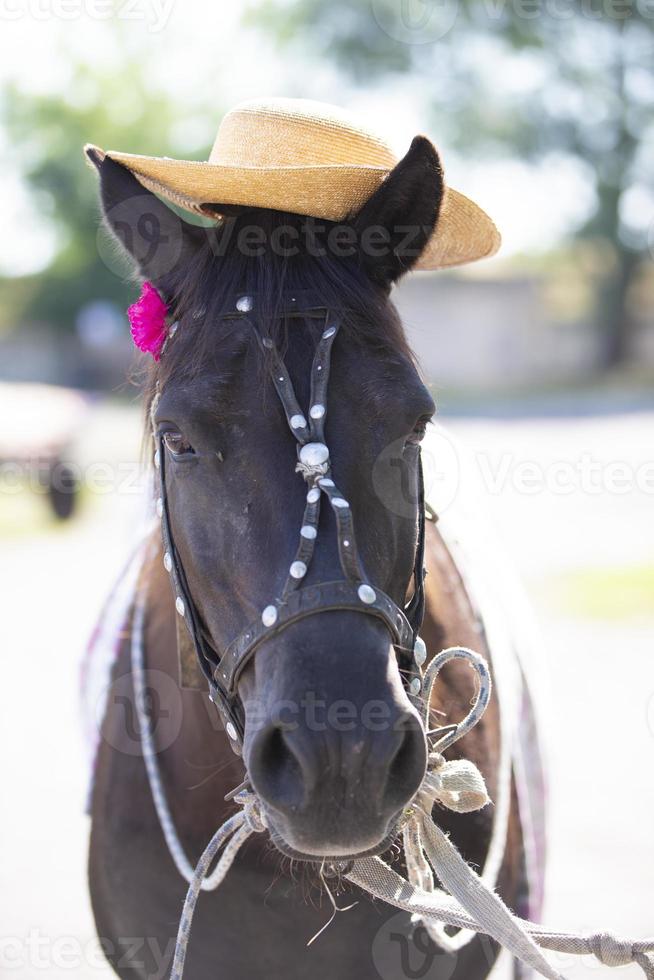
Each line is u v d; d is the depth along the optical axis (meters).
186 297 1.86
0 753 5.43
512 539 9.98
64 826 4.55
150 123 28.72
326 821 1.48
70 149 28.86
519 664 2.64
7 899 3.86
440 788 1.70
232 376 1.72
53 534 12.18
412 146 1.88
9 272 31.97
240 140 2.08
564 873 3.95
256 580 1.64
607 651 6.61
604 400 20.11
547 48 23.06
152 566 2.47
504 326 30.56
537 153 25.28
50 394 13.76
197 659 1.88
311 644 1.55
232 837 1.96
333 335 1.74
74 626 7.97
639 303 28.08
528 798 2.58
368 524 1.66
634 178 26.02
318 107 2.08
